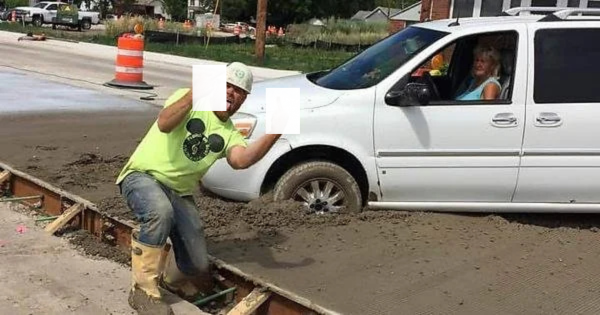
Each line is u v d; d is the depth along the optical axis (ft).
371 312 12.67
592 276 14.92
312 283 13.80
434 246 16.01
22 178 19.90
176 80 56.03
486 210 17.69
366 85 17.42
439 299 13.42
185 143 12.58
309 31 157.99
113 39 109.60
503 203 17.60
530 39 17.34
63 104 36.73
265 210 17.04
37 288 13.82
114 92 43.50
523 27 17.52
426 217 17.65
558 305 13.44
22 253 15.60
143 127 31.12
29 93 40.14
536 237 17.11
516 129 17.02
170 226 12.51
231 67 12.41
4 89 41.06
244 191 17.49
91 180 20.74
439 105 17.02
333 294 13.34
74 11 151.33
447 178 17.22
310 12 258.98
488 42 17.67
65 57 70.69
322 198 17.52
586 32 17.47
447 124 16.96
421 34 18.66
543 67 17.20
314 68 81.61
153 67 68.54
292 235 16.29
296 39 144.25
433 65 17.72
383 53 18.70
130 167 12.84
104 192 19.44
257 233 16.26
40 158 23.34
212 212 17.15
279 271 14.30
